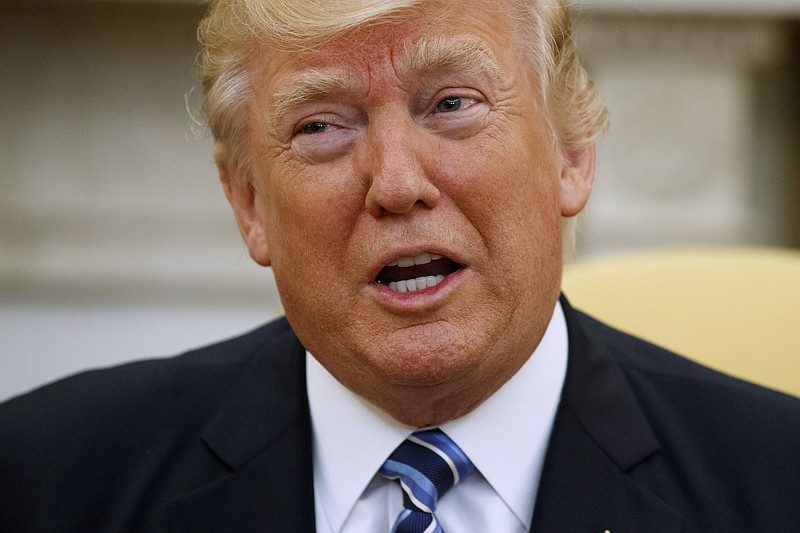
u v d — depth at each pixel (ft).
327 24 7.71
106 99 24.11
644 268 12.28
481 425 8.68
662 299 12.05
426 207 7.80
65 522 9.29
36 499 9.46
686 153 24.21
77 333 23.25
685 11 23.57
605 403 8.86
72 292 24.36
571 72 8.93
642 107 24.06
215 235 24.48
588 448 8.63
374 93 7.84
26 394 10.44
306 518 8.73
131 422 9.75
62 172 24.20
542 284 8.26
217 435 9.28
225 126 8.83
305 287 8.20
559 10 8.70
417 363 7.86
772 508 8.43
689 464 8.68
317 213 7.98
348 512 8.82
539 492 8.50
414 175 7.68
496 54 8.04
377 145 7.80
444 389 8.18
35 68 23.95
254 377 9.61
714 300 11.94
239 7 8.30
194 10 23.95
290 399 9.27
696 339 11.85
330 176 7.97
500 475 8.66
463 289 7.91
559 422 8.73
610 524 8.34
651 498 8.41
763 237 24.38
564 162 9.01
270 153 8.23
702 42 23.90
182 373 10.10
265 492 8.88
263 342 10.35
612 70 23.89
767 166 24.30
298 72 7.97
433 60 7.80
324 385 9.11
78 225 24.31
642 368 9.48
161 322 23.76
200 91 9.55
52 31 23.85
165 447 9.48
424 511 8.49
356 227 7.94
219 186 24.36
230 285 24.52
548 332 9.04
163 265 24.48
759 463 8.67
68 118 24.08
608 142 24.14
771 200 24.32
